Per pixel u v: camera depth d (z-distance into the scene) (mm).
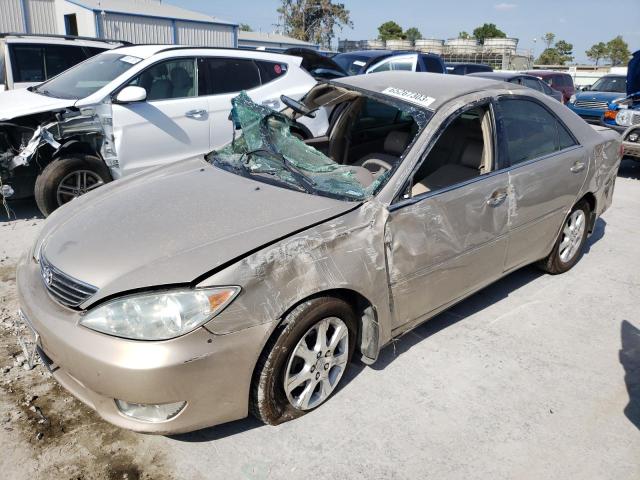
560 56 81375
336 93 3621
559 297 4121
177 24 22500
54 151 5465
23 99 5676
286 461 2459
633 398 2980
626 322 3793
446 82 3500
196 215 2678
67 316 2311
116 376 2125
